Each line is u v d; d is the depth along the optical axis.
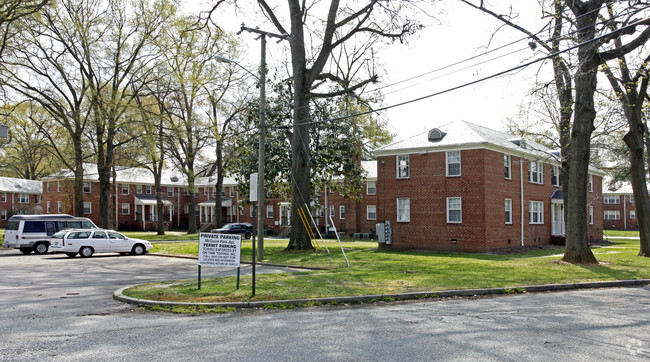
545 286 13.11
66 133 40.19
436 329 7.84
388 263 19.80
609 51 17.95
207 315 9.32
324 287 12.30
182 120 42.78
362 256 23.88
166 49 37.25
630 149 22.56
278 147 30.25
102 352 6.52
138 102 38.78
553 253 27.64
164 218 67.19
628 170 42.34
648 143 28.83
